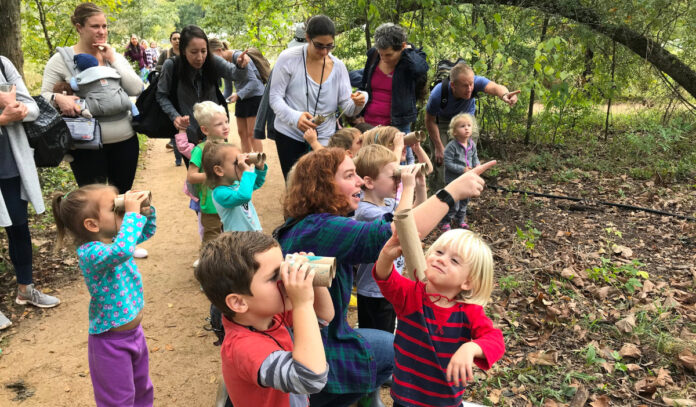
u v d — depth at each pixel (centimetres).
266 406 188
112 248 251
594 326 400
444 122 616
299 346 164
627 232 588
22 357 381
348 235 224
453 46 718
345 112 496
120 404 269
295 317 166
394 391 235
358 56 831
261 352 176
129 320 269
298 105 477
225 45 692
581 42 828
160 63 751
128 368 272
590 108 1027
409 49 528
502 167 839
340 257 228
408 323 229
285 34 877
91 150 462
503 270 494
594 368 354
